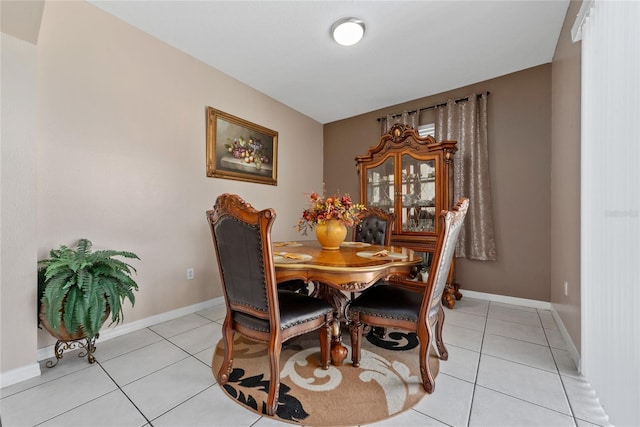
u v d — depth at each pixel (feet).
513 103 9.59
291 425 3.93
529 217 9.32
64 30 6.05
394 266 5.25
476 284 10.23
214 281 9.24
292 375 5.19
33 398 4.47
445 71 9.50
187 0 6.36
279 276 5.14
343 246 7.71
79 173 6.27
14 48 4.98
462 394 4.59
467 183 10.24
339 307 6.57
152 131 7.64
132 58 7.21
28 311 5.06
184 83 8.41
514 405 4.32
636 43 3.47
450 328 7.40
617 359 3.83
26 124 5.09
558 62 7.68
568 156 6.62
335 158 14.37
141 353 5.98
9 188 4.91
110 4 6.46
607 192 4.15
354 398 4.50
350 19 6.91
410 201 10.19
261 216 3.93
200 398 4.50
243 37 7.71
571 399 4.46
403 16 6.84
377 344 6.54
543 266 9.07
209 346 6.34
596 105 4.56
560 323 7.29
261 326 4.40
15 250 4.95
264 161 11.20
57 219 5.93
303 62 8.95
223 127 9.52
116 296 5.40
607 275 4.13
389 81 10.20
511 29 7.33
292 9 6.63
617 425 3.77
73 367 5.40
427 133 11.50
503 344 6.43
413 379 5.06
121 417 4.06
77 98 6.24
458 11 6.67
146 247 7.49
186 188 8.47
